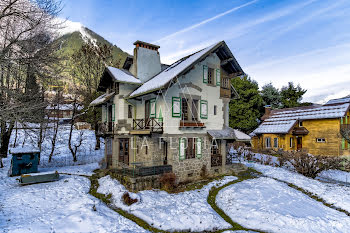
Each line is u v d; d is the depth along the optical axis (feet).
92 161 71.67
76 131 113.60
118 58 113.19
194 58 51.13
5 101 38.83
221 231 28.40
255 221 30.27
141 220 30.14
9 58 36.06
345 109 81.61
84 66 101.60
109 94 59.21
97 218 28.58
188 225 28.81
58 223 26.99
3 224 26.37
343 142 83.76
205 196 39.96
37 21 38.50
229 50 55.52
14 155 48.80
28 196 36.19
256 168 63.87
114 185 42.32
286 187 43.60
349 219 31.73
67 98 85.76
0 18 37.09
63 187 41.29
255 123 114.42
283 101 136.77
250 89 115.14
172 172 44.75
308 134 91.30
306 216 31.27
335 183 52.39
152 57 60.54
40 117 47.16
